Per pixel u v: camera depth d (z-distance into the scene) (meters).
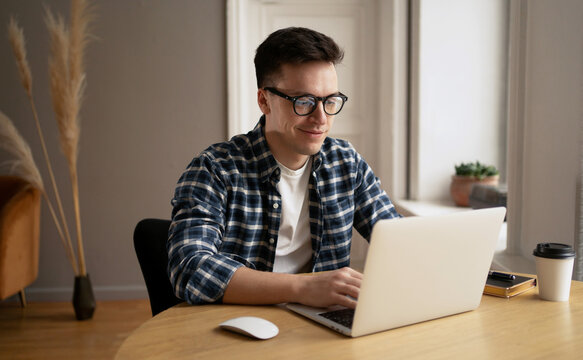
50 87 2.99
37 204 3.12
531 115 1.98
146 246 1.34
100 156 3.44
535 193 1.95
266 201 1.41
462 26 3.26
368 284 0.89
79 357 2.50
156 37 3.41
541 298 1.16
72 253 3.09
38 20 3.32
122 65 3.41
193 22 3.43
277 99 1.26
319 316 1.00
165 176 3.49
